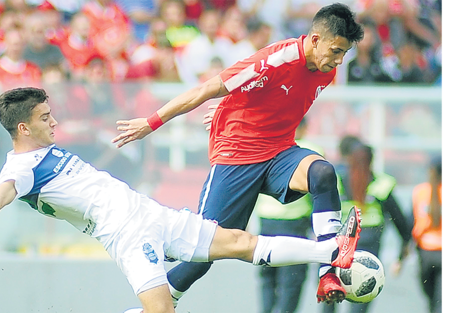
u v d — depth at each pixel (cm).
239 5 3359
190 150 2111
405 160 2089
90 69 2811
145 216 1388
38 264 2058
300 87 1412
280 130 1473
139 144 2105
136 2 3167
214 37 3083
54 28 2883
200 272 1549
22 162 1380
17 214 2075
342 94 2105
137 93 2128
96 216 1393
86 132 2109
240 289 2052
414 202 2022
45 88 2109
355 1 3353
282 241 1405
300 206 1911
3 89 2100
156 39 2859
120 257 1363
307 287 1978
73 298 2055
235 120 1470
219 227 1444
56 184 1393
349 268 1437
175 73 2838
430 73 2902
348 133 2097
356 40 1358
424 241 1997
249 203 1509
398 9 3122
